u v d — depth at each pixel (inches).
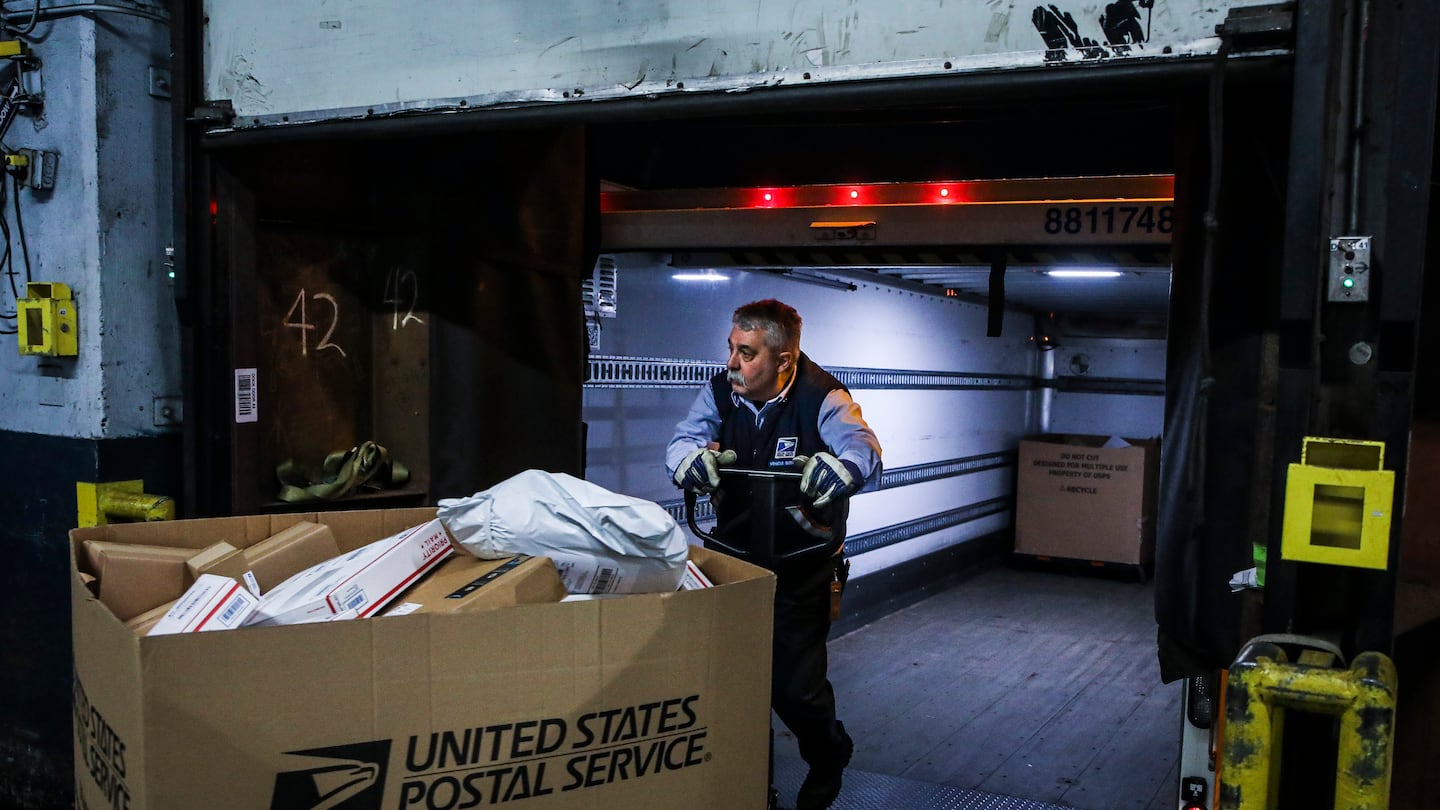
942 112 137.3
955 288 293.1
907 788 146.9
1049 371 388.8
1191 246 76.7
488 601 49.3
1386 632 58.9
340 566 54.5
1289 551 58.7
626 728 48.7
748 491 118.7
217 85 104.9
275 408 115.9
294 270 117.8
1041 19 69.6
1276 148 72.0
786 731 170.9
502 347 125.2
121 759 43.0
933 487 301.3
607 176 176.2
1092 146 163.3
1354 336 59.6
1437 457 81.0
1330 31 58.8
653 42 82.6
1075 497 328.8
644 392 196.5
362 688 43.5
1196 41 65.0
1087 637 249.4
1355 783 50.2
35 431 115.5
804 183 180.1
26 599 118.3
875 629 253.3
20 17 111.7
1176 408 78.0
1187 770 94.4
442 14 91.5
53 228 111.7
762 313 115.3
